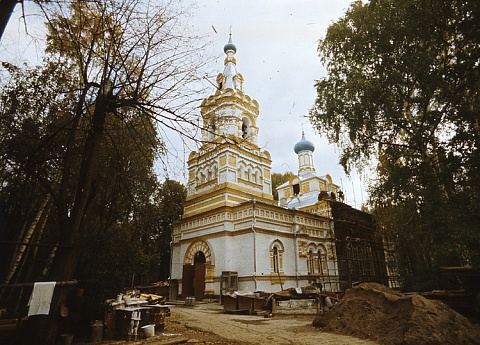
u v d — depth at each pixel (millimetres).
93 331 8453
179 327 11289
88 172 8055
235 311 15891
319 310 14906
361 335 9656
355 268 26766
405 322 9078
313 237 25969
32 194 9438
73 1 8062
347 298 11773
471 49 13367
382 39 16656
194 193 28297
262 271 21391
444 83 13844
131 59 8711
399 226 17469
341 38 19016
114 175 10992
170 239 30828
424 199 13875
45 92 9523
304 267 24125
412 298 9719
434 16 13945
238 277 21953
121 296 10180
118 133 10320
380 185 17016
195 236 25688
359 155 17672
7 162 8594
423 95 15297
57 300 7090
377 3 17031
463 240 11508
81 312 8930
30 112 9375
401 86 16078
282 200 34344
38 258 10750
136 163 11422
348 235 28766
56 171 10078
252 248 21672
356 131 17312
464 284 12195
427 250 14914
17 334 6992
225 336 9688
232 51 33375
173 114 8086
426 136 15047
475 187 12273
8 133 8523
